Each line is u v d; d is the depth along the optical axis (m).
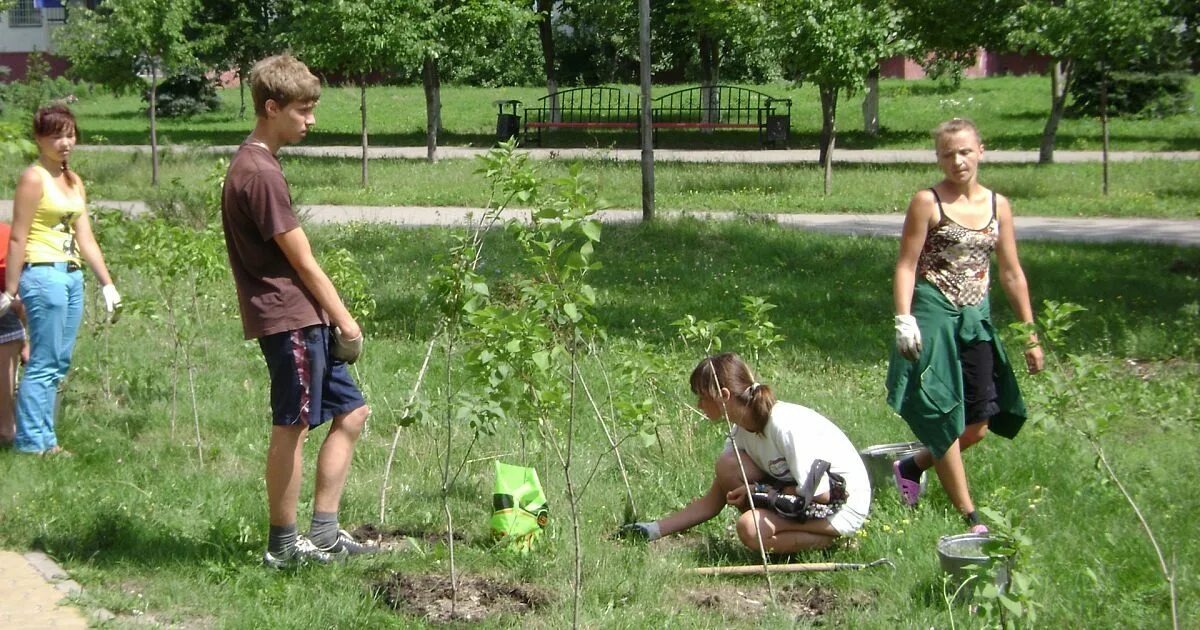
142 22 20.69
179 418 6.95
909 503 5.47
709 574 4.73
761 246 13.80
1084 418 4.52
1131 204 18.34
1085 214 18.00
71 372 7.79
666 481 5.87
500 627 4.16
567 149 29.97
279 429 4.53
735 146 30.73
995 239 5.23
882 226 16.52
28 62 38.94
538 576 4.62
